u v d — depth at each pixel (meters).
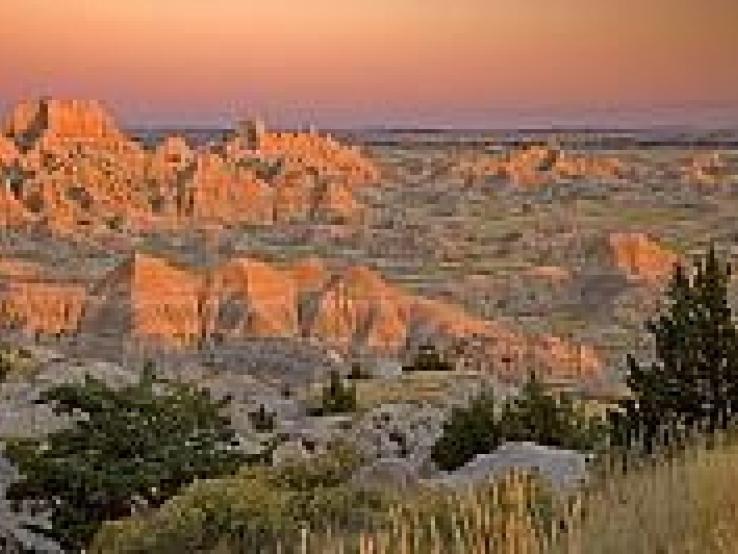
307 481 20.52
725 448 12.44
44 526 30.22
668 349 22.80
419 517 11.19
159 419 29.00
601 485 11.27
